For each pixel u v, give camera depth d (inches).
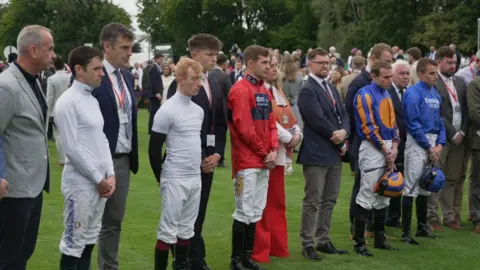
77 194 172.7
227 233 274.4
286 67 415.2
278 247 242.8
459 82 297.0
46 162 172.9
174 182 196.7
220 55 418.0
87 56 172.9
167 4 2380.7
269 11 2389.3
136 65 1128.2
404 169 270.2
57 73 422.3
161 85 605.3
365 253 247.8
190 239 217.3
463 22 1505.9
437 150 266.8
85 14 2290.8
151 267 224.1
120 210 196.2
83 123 173.0
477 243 269.1
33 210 175.2
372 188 248.5
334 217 310.0
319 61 241.8
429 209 292.8
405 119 268.2
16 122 165.2
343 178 414.3
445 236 281.3
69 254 173.5
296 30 2267.5
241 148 220.4
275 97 252.7
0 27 2390.5
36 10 2313.0
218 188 372.2
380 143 245.1
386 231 289.1
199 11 2388.0
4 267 167.6
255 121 219.9
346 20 1957.4
